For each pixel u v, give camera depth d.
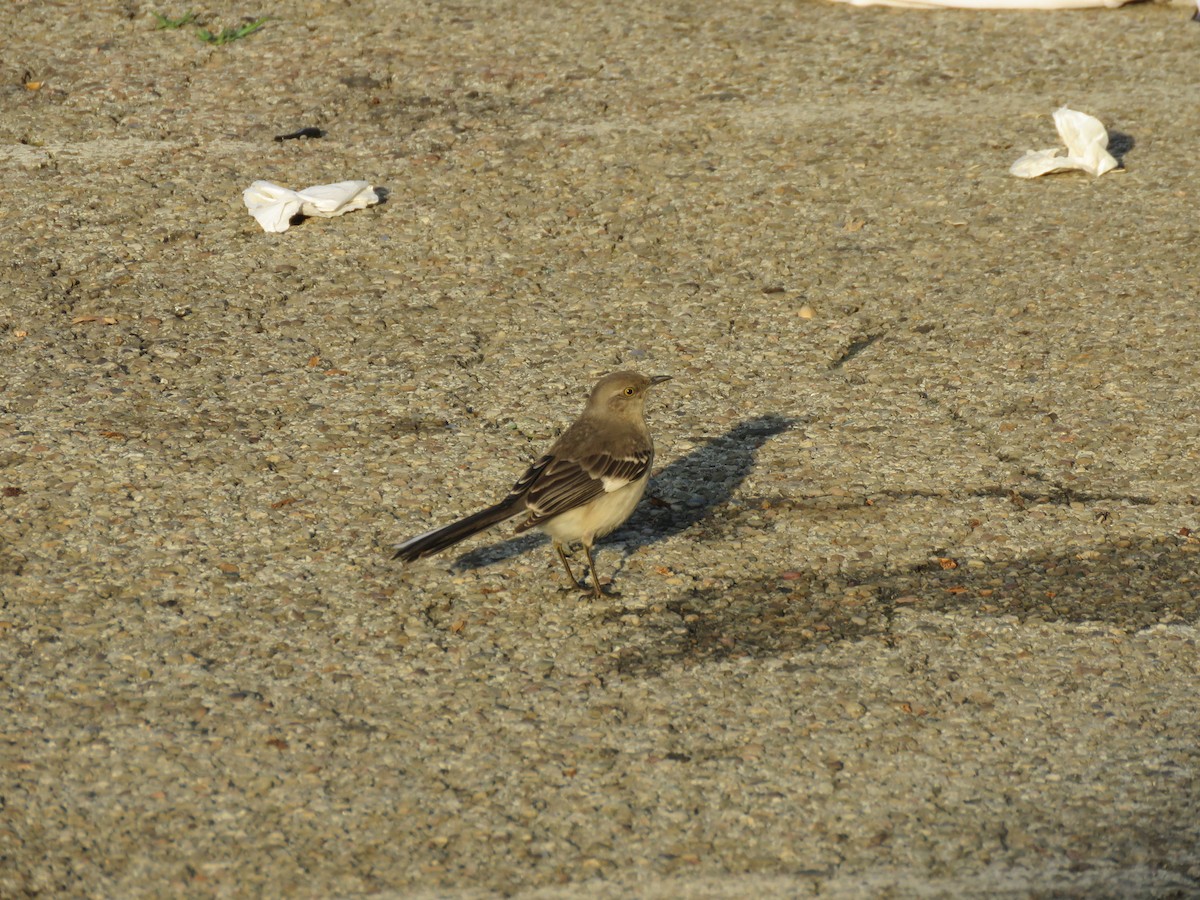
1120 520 11.58
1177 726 9.32
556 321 14.61
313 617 10.38
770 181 17.34
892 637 10.28
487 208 16.70
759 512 11.81
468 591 10.80
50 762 8.88
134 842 8.30
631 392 10.76
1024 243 16.00
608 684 9.78
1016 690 9.70
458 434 12.70
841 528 11.58
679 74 20.11
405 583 10.84
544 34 21.36
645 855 8.27
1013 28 21.81
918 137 18.41
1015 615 10.50
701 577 11.02
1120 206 16.73
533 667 9.95
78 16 21.53
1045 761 9.02
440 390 13.38
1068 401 13.21
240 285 15.11
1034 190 17.14
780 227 16.39
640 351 14.10
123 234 15.93
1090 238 16.06
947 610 10.58
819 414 13.13
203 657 9.91
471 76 19.92
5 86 19.27
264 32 21.17
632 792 8.76
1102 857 8.23
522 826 8.48
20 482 11.78
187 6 21.98
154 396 13.12
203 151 17.80
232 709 9.40
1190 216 16.44
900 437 12.74
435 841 8.36
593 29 21.58
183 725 9.24
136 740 9.09
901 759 9.05
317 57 20.39
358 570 10.94
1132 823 8.49
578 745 9.17
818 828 8.48
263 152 17.80
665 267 15.62
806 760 9.04
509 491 11.91
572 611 10.61
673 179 17.38
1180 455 12.38
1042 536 11.41
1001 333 14.34
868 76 20.14
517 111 18.98
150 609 10.38
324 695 9.58
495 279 15.37
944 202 16.88
